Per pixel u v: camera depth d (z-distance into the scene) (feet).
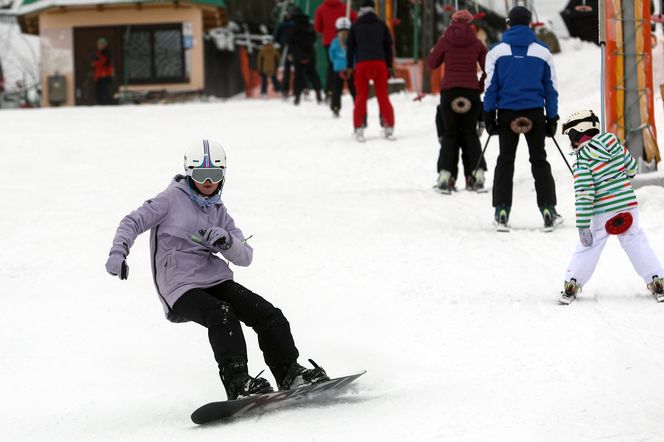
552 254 69.72
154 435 39.45
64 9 283.79
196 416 39.04
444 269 66.08
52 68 289.74
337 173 110.52
